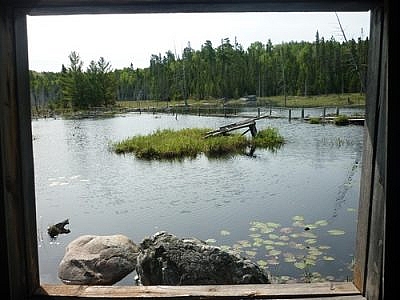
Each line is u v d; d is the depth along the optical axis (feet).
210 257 10.89
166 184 33.22
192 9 3.53
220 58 180.86
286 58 162.91
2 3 3.38
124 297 3.92
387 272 3.27
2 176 3.37
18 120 3.68
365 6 3.47
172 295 3.95
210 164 42.68
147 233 20.92
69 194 30.53
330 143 53.36
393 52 3.16
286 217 22.43
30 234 3.92
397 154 3.18
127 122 107.34
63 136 74.08
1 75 3.40
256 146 53.83
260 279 10.46
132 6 3.46
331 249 16.81
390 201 3.21
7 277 3.45
